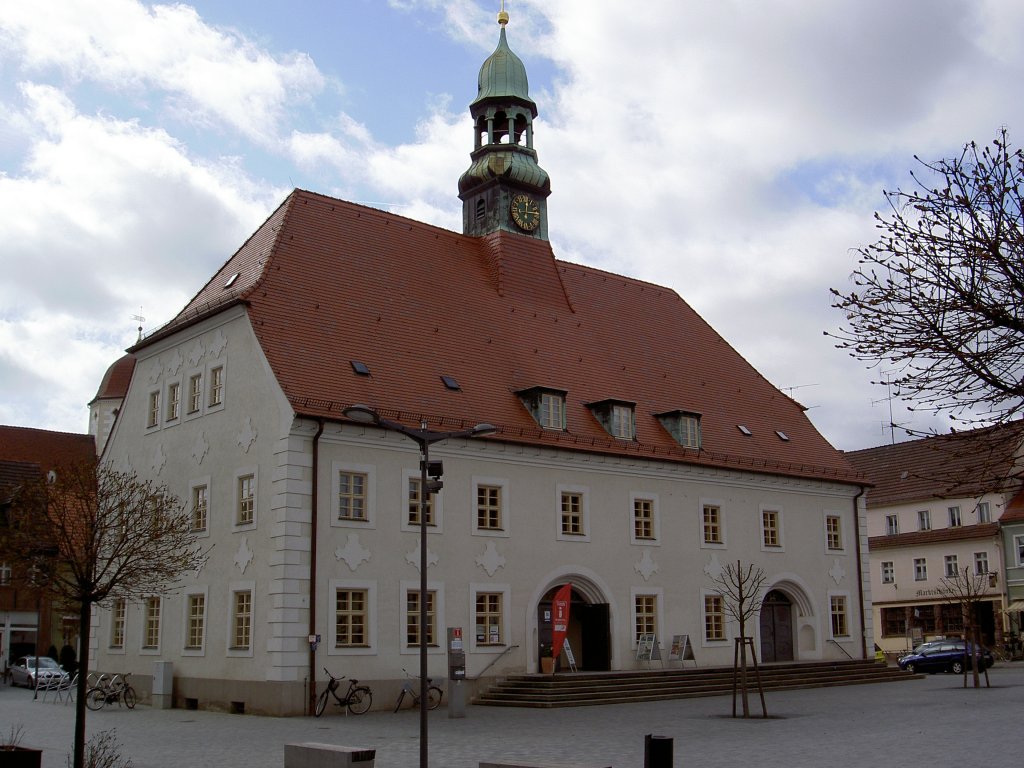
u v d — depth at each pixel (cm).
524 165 4659
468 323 4119
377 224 4219
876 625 7144
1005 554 6366
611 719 2912
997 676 4572
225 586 3409
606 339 4641
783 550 4581
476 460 3672
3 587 5766
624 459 4088
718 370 5038
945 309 1370
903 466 7419
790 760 1978
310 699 3134
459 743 2386
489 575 3628
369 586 3334
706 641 4212
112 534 2345
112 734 2628
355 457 3378
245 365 3491
